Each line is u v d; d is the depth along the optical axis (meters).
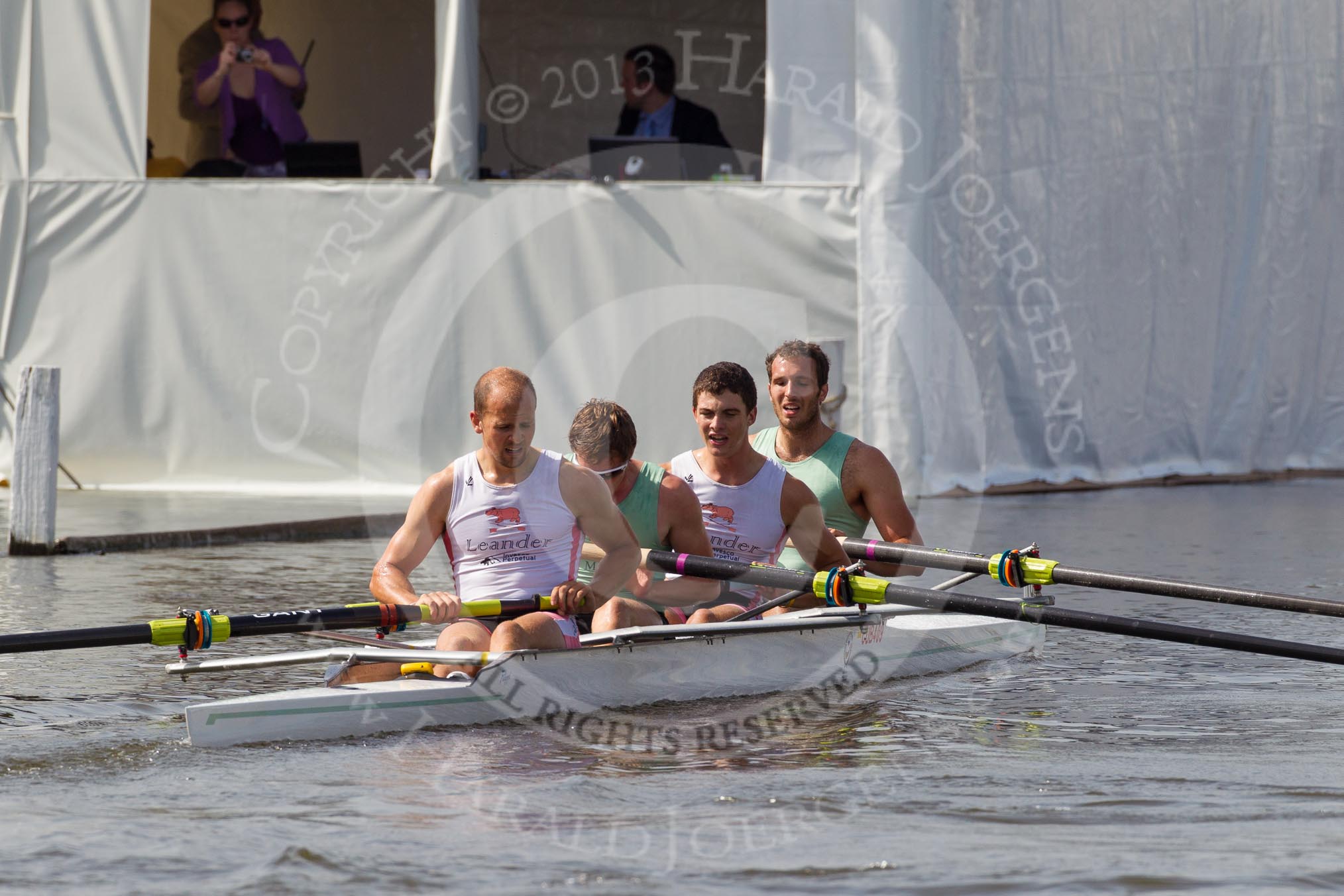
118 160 39.19
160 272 39.34
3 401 39.44
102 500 36.94
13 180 39.09
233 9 45.16
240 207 39.28
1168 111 44.62
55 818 12.26
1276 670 19.12
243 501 37.25
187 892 10.55
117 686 17.33
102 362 39.44
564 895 10.50
